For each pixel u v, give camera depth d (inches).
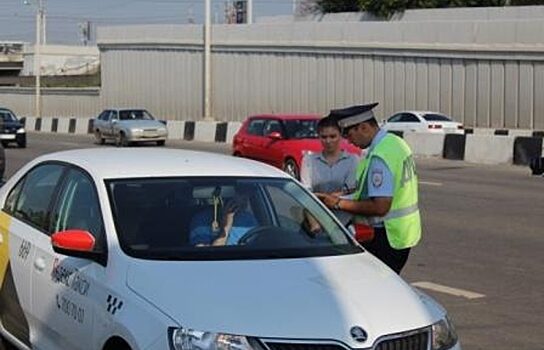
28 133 2119.8
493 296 385.1
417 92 1679.4
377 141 280.4
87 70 4446.4
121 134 1563.7
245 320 188.2
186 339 186.4
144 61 2224.4
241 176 254.2
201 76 2064.5
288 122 862.5
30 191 280.1
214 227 233.0
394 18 1871.3
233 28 1999.3
